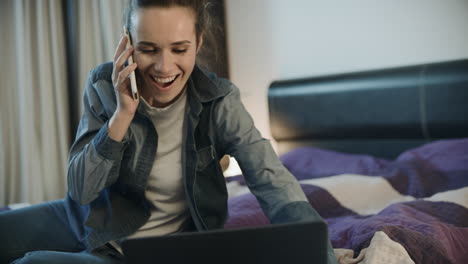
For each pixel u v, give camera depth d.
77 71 3.14
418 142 2.72
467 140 2.36
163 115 1.18
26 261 1.03
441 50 2.71
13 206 2.24
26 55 3.04
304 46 3.20
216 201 1.24
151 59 1.05
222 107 1.20
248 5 3.40
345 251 1.43
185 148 1.18
